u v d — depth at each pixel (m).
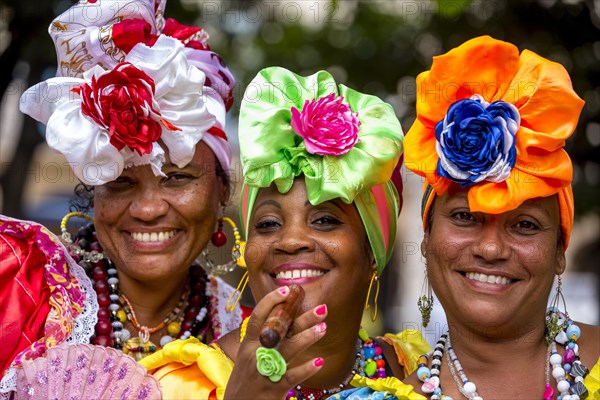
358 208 5.19
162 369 5.06
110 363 4.90
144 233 5.73
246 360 4.32
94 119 5.44
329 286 5.11
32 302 5.30
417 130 4.83
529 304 4.70
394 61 9.83
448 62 4.72
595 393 4.55
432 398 4.72
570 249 14.22
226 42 9.93
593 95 9.14
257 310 4.33
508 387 4.74
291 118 5.11
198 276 6.26
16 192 9.95
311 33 10.16
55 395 4.87
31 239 5.48
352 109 5.32
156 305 6.00
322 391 5.40
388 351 5.80
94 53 5.70
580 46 9.12
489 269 4.67
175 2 9.27
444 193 4.80
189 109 5.63
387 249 5.49
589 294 13.87
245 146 5.06
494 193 4.59
